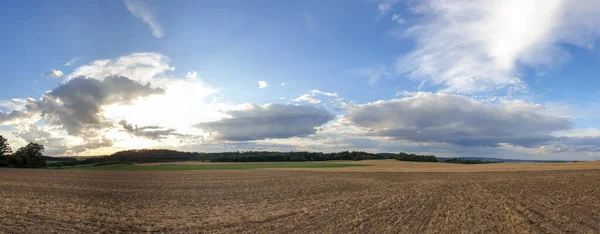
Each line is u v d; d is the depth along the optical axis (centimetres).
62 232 1409
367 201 2297
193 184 3819
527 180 3728
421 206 2041
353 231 1409
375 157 14662
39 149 10469
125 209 2053
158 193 2933
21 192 2816
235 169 7381
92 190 3078
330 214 1809
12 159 9869
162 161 12581
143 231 1481
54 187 3291
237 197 2666
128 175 5372
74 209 1980
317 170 6725
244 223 1619
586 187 2964
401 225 1512
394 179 4319
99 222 1633
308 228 1484
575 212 1827
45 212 1839
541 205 2055
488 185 3284
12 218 1656
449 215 1741
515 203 2133
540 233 1370
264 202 2362
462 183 3569
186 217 1797
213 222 1653
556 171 5047
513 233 1366
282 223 1602
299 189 3225
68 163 11381
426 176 4800
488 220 1614
